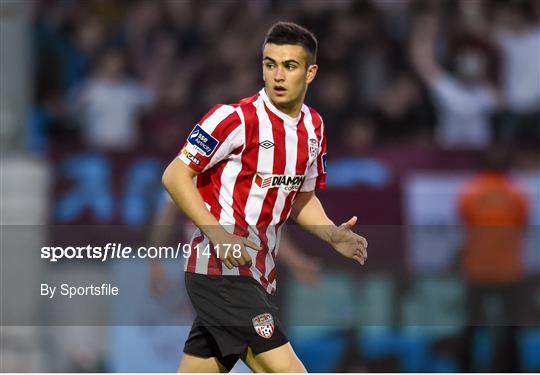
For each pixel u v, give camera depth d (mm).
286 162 16469
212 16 37094
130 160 31047
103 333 24453
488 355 25312
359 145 32406
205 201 16562
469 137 35031
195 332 17438
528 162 32375
